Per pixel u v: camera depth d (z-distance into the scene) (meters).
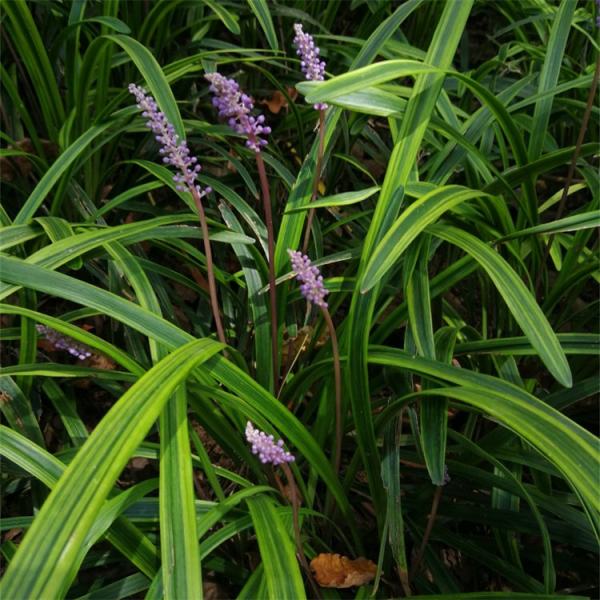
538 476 0.79
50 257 0.72
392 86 0.82
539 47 1.11
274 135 1.17
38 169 0.98
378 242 0.71
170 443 0.61
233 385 0.68
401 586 0.75
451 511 0.77
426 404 0.69
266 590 0.64
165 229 0.79
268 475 0.75
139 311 0.67
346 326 0.77
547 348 0.64
